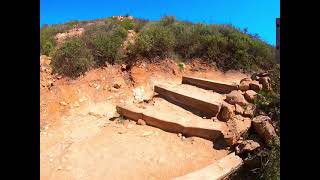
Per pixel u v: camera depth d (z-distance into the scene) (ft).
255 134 20.16
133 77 29.96
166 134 22.41
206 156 19.84
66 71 29.19
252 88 24.38
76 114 26.12
